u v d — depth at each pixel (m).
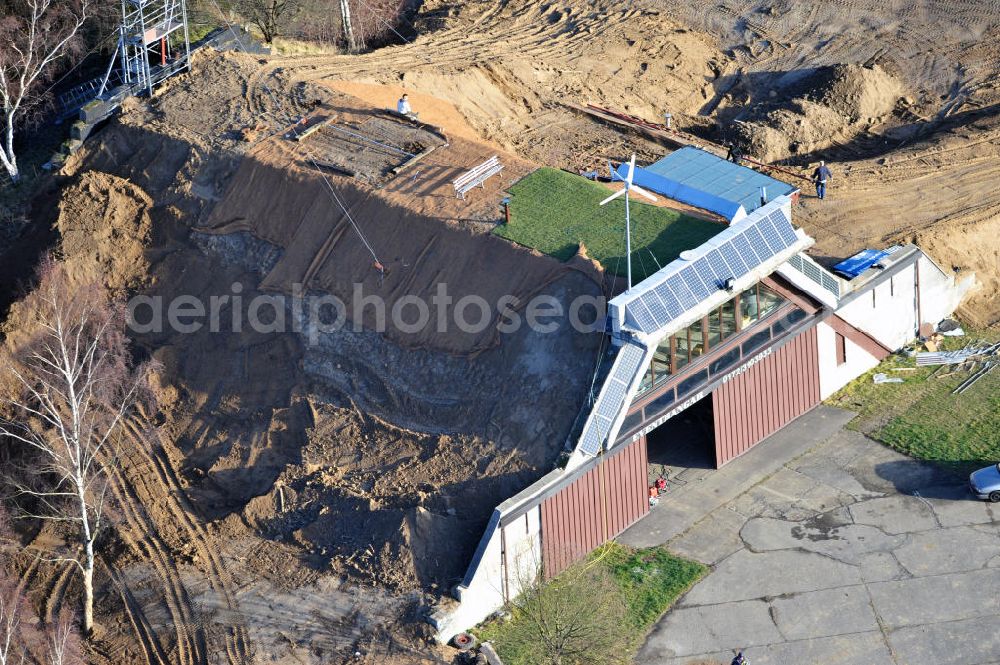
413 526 47.28
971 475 48.91
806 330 52.75
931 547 46.75
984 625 43.41
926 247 58.41
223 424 56.41
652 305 47.47
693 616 45.16
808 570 46.47
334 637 45.16
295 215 60.31
